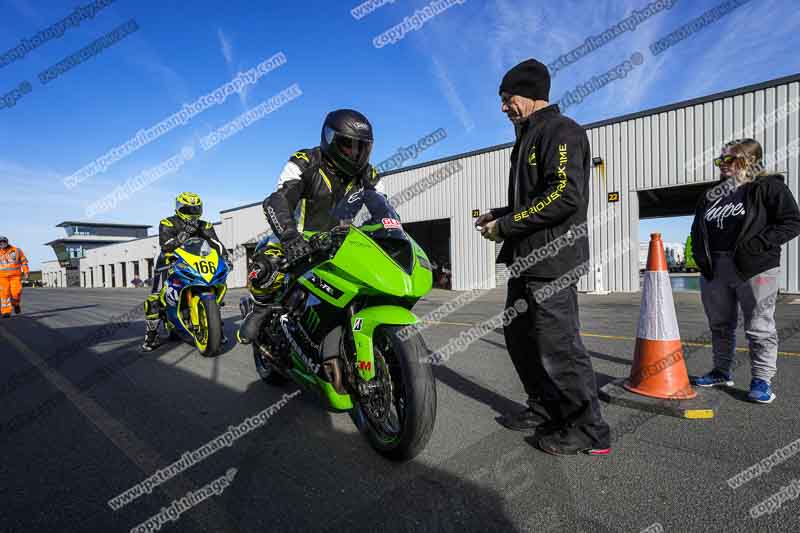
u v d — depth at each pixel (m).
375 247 2.46
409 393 2.22
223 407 3.33
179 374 4.35
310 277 2.73
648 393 3.15
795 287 10.52
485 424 2.87
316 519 1.86
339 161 3.00
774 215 3.09
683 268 36.53
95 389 3.87
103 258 53.06
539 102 2.59
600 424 2.40
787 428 2.63
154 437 2.78
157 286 5.46
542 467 2.25
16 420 3.14
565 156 2.31
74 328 8.08
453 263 17.61
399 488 2.09
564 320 2.35
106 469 2.37
